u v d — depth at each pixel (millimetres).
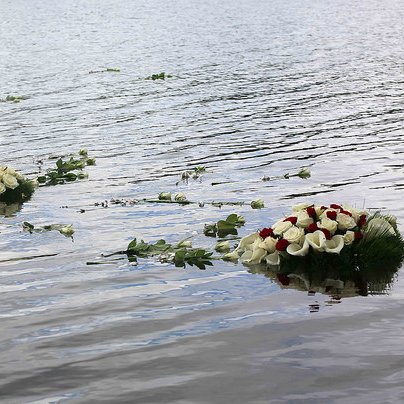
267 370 6836
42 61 42531
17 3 96500
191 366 6984
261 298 8734
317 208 10195
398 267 9664
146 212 13164
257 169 16719
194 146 19812
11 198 14602
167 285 9320
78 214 13203
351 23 60594
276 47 45594
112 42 51562
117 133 22250
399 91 28469
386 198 13477
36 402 6379
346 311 8211
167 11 78125
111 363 7098
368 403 6160
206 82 32844
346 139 19922
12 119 25547
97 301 8820
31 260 10555
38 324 8141
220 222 11867
